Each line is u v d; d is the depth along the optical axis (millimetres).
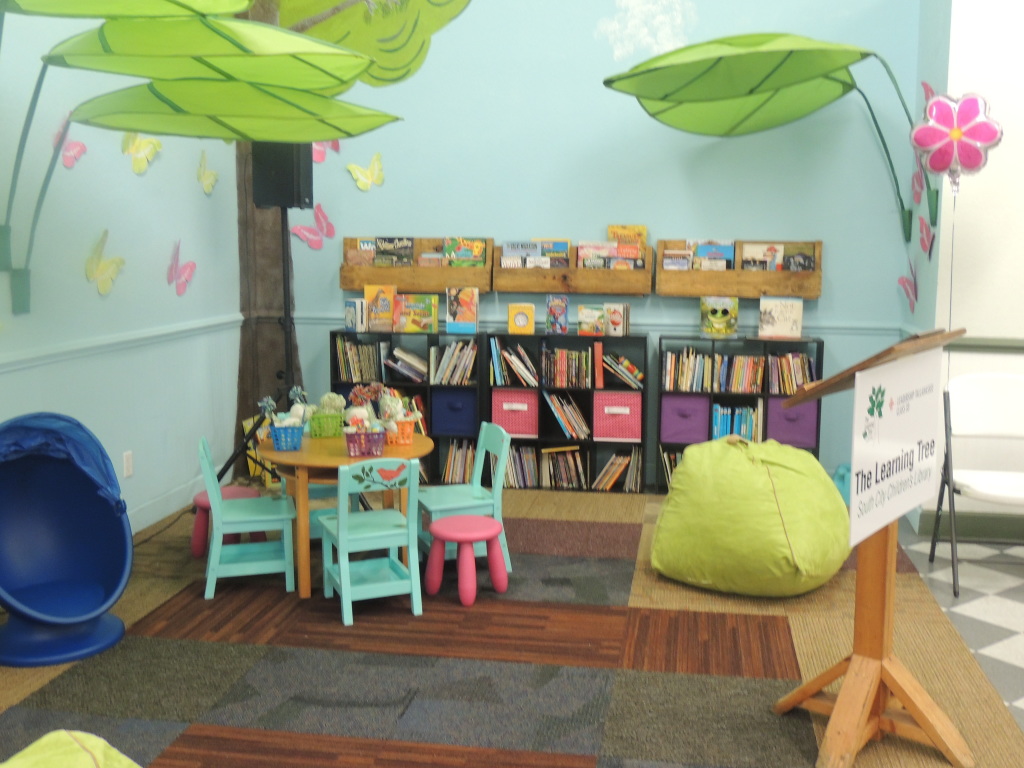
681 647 3490
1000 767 2662
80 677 3223
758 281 5559
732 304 5547
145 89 3309
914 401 2695
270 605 3902
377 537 3742
